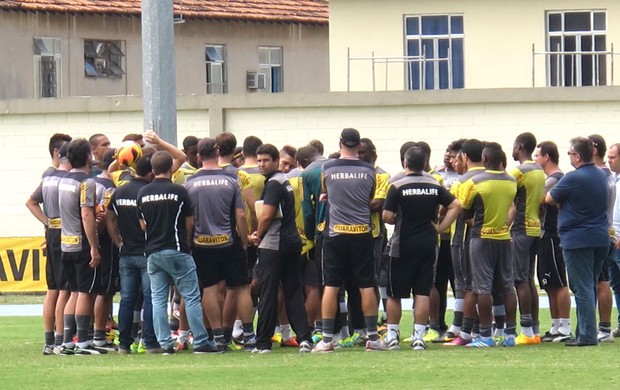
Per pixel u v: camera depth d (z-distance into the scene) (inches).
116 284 1342.3
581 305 1304.1
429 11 3297.2
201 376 1121.4
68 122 2410.2
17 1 3538.4
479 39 3280.0
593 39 3240.7
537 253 1366.9
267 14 4050.2
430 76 3319.4
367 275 1290.6
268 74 4119.1
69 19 3671.3
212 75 3954.2
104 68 3757.4
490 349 1299.2
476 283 1307.8
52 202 1331.2
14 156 2433.6
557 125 2217.0
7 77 3528.5
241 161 1489.9
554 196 1274.6
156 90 1679.4
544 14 3253.0
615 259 1354.6
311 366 1175.6
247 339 1325.0
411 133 2273.6
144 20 1683.1
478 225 1301.7
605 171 1370.6
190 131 2356.1
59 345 1348.4
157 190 1270.9
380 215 1402.6
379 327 1493.6
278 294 1353.3
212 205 1293.1
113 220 1318.9
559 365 1163.9
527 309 1348.4
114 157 1339.8
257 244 1302.9
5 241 2135.8
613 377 1089.4
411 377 1099.9
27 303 2014.0
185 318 1347.2
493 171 1299.2
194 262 1294.3
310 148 1403.8
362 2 3326.8
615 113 2196.1
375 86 3331.7
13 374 1163.9
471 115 2249.0
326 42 4276.6
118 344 1375.5
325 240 1283.2
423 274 1299.2
